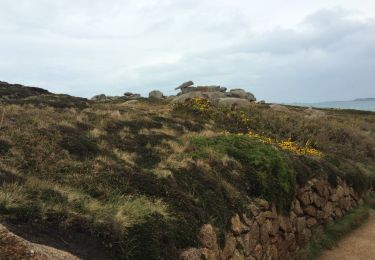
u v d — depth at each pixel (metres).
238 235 8.66
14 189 6.25
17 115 11.59
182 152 10.88
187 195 8.27
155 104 26.52
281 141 17.62
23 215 5.71
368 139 24.59
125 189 7.62
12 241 4.58
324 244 12.69
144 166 9.32
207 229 7.56
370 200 18.00
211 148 11.38
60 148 8.95
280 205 11.05
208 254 7.16
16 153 8.09
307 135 21.16
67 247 5.48
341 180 16.12
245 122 19.52
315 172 14.36
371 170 20.28
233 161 10.92
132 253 5.98
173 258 6.40
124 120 13.63
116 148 10.11
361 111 54.03
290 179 11.90
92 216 6.21
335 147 21.19
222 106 22.11
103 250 5.79
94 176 7.80
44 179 7.18
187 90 38.72
